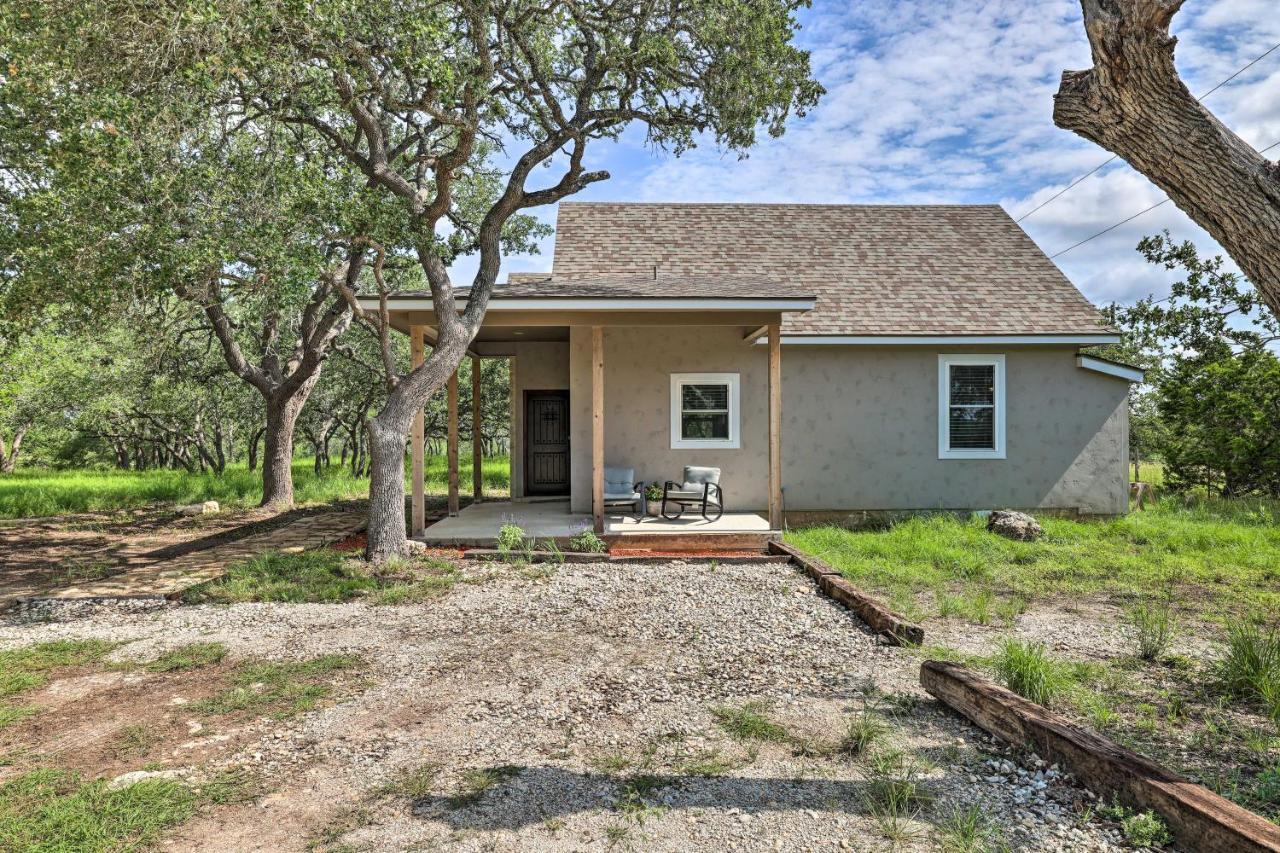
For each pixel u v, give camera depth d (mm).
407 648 5602
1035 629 6148
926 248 15258
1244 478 16172
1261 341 16344
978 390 12906
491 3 9086
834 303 13305
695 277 13641
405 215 8938
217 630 6133
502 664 5215
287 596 7277
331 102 8055
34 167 8992
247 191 8305
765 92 9914
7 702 4520
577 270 13906
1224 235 3475
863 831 2996
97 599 7184
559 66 11305
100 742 3939
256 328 17484
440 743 3898
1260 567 8773
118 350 19859
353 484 20094
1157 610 6773
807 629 6094
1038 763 3541
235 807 3230
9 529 13305
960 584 7961
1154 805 2902
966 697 4129
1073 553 9695
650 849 2879
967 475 12852
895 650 5500
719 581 8016
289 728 4113
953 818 3078
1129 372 12781
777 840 2934
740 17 9344
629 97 10539
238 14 7000
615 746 3842
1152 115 3555
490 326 10344
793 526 12695
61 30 7156
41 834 2982
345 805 3246
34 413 24500
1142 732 4035
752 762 3648
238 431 33750
